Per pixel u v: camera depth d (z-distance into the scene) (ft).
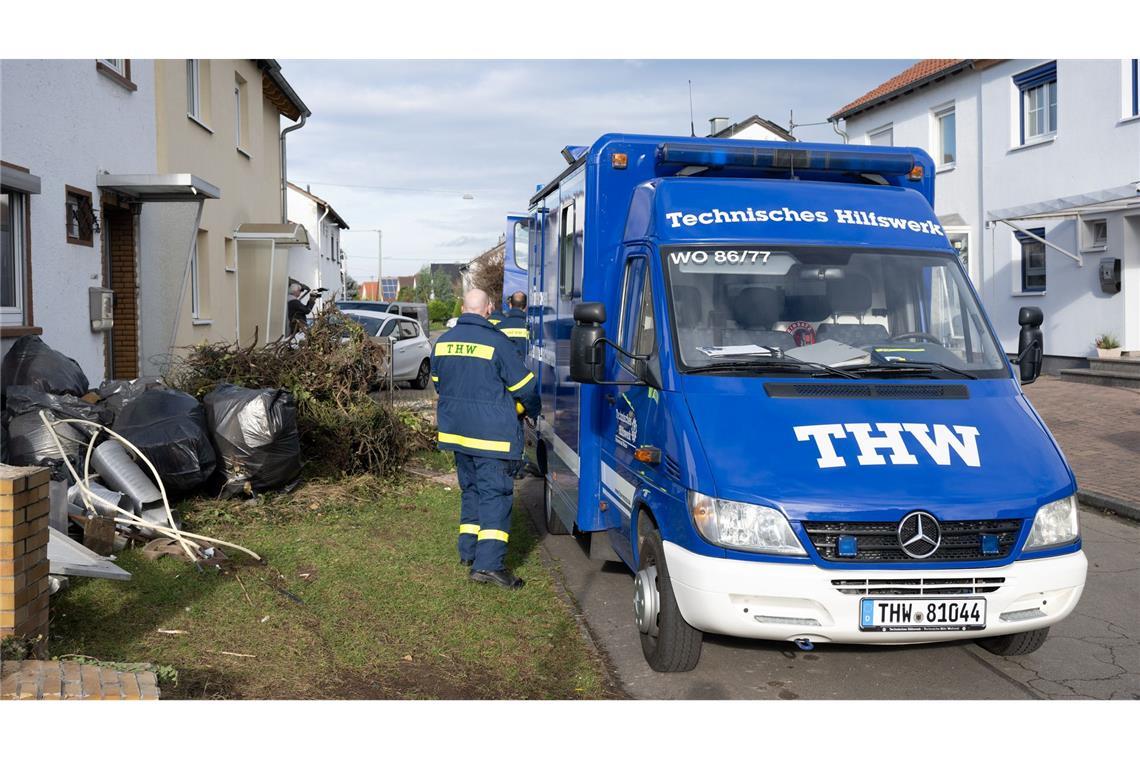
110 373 35.99
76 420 21.61
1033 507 14.17
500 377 20.61
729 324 16.98
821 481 13.97
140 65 39.45
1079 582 14.37
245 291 59.31
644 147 20.27
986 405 16.05
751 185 19.15
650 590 15.99
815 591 13.56
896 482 14.02
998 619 13.93
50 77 30.58
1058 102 59.57
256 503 25.04
